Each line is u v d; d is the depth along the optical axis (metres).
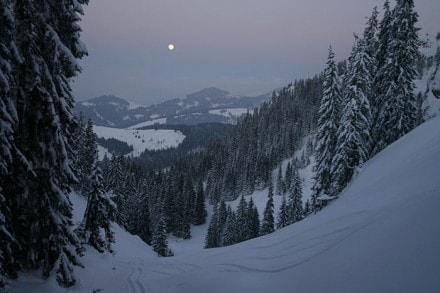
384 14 33.12
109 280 16.92
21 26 10.32
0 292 10.60
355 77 29.09
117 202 60.28
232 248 24.86
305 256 12.88
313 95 155.25
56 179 12.59
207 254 25.67
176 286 15.72
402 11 29.41
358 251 9.36
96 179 22.94
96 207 22.78
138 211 68.62
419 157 18.03
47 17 11.30
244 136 157.12
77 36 12.52
